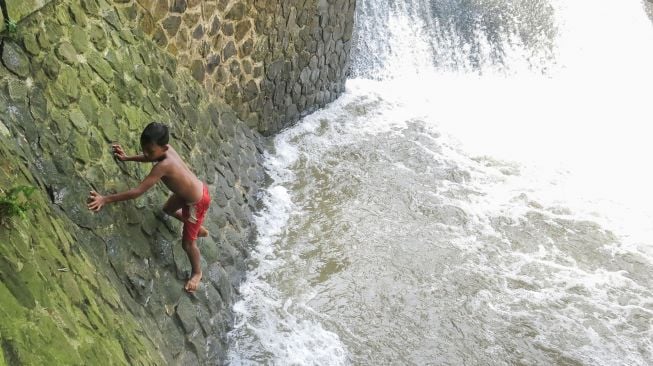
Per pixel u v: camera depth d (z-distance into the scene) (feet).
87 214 14.21
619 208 28.35
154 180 15.10
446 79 37.19
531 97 36.76
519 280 23.73
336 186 27.43
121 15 19.48
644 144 33.40
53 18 16.07
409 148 30.81
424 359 19.88
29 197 11.73
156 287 15.84
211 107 24.39
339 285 22.11
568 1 40.98
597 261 25.25
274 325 19.84
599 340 21.50
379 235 24.93
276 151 28.78
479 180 29.27
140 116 18.67
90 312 11.30
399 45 36.76
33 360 8.38
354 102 33.91
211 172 22.17
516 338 21.16
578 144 32.83
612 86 38.52
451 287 22.89
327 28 30.19
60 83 15.38
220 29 24.09
